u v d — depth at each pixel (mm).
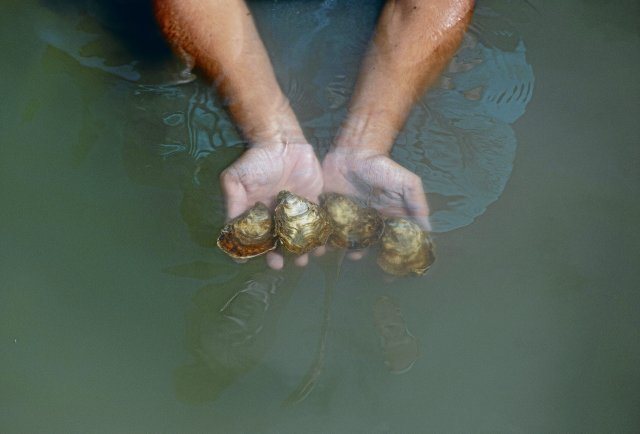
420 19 1768
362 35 1812
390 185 1711
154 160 1747
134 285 1683
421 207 1711
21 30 1864
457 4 1771
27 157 1768
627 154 1788
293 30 1818
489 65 1823
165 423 1603
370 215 1702
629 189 1762
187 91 1777
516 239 1719
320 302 1669
